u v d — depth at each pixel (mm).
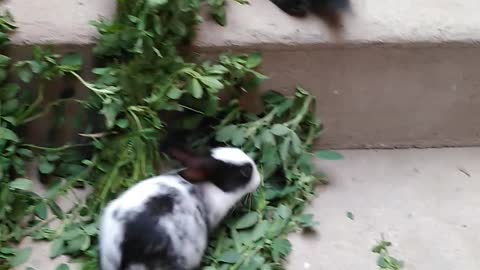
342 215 1183
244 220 1122
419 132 1277
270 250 1100
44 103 1175
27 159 1194
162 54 1127
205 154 1078
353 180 1232
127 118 1131
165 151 1157
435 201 1215
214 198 1067
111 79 1121
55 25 1145
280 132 1176
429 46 1173
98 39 1135
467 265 1134
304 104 1208
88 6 1172
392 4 1215
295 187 1173
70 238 1094
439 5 1217
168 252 1004
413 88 1219
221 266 1074
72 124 1191
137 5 1111
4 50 1134
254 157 1172
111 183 1122
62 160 1188
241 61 1141
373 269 1116
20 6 1159
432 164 1269
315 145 1274
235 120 1214
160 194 1024
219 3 1158
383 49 1173
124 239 996
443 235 1170
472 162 1276
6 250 1074
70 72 1125
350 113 1245
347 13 1195
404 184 1235
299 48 1166
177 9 1111
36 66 1110
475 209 1209
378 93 1223
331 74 1197
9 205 1108
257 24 1175
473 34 1175
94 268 1064
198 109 1165
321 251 1131
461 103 1241
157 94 1118
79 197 1158
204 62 1152
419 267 1127
